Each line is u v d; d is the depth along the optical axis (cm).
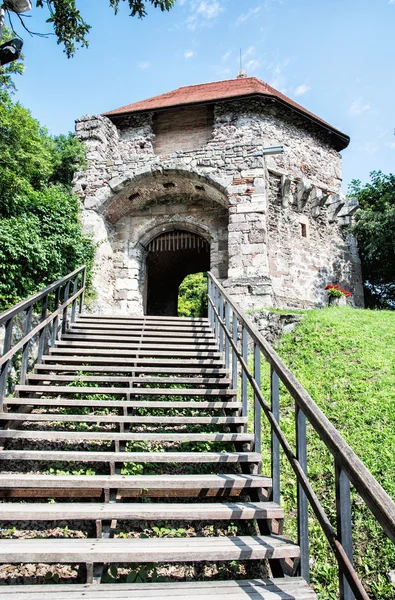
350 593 173
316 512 206
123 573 269
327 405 472
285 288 1108
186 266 1700
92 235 938
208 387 491
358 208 1404
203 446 396
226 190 997
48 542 237
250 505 274
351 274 1305
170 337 609
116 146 1185
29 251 637
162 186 1095
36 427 410
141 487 287
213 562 285
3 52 427
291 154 1231
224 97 1148
